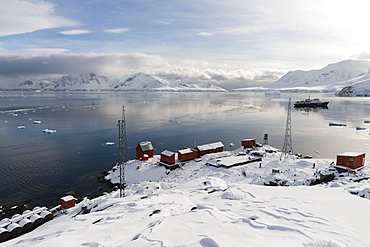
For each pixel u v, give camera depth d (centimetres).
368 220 1302
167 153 4906
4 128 9394
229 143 7456
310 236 1043
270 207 1545
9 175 4747
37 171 4975
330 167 3678
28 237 1762
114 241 1176
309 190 2059
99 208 2283
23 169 5069
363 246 984
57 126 9938
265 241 972
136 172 4697
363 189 2202
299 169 3850
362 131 8925
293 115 13925
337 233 1103
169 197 2239
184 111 16012
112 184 4341
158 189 3400
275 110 16912
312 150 6506
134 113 14588
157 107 18762
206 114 14388
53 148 6644
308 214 1380
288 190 2095
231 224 1216
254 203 1686
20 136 8050
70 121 11200
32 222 2792
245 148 5800
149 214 1673
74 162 5534
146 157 5250
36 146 6825
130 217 1641
